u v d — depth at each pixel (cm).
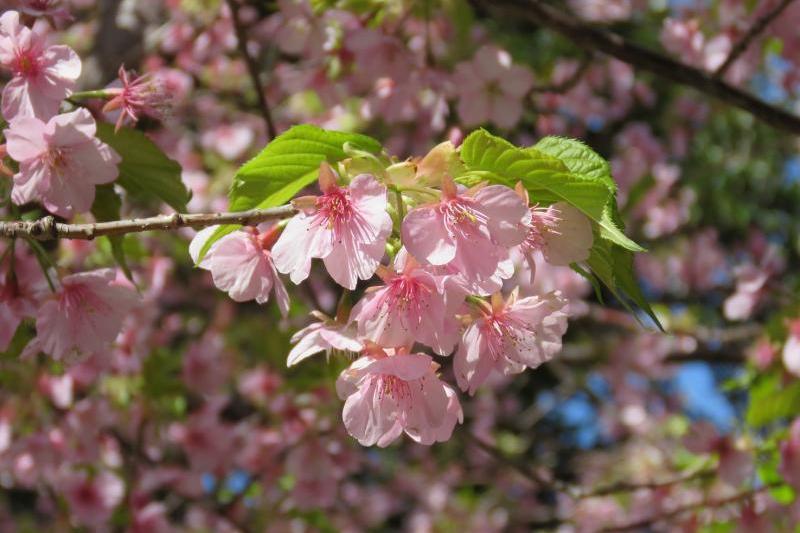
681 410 716
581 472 739
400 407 177
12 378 362
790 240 805
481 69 362
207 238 191
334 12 360
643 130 646
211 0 484
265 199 187
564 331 188
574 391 713
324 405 433
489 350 186
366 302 172
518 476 703
